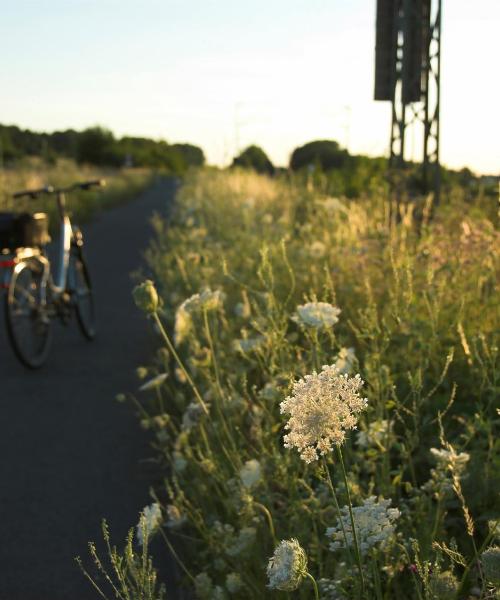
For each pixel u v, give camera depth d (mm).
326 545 3068
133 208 35750
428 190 13172
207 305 3574
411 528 3010
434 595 2000
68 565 3955
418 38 13188
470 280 5918
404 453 3275
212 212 13844
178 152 107500
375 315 3855
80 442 5672
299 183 18969
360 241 7727
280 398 3504
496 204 9430
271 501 3250
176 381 6254
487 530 3236
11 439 5785
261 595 3023
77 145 80250
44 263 7848
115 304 11297
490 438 3434
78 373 7543
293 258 7688
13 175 27375
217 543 3396
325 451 1754
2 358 8125
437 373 4617
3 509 4629
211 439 4324
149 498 4688
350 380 1767
